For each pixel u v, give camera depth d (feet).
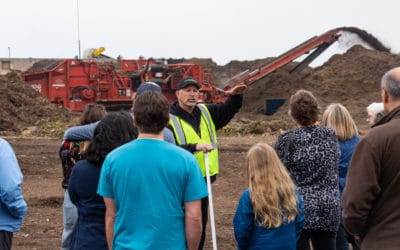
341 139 24.25
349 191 15.85
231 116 24.36
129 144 16.12
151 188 15.66
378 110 24.91
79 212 18.47
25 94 117.39
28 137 89.25
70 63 129.18
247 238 19.17
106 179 16.19
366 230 16.20
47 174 55.47
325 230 21.30
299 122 21.86
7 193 18.79
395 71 16.25
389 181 15.75
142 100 16.05
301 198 19.72
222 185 49.98
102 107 23.85
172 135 20.38
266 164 18.86
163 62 134.00
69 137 22.50
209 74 139.64
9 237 19.45
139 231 15.62
